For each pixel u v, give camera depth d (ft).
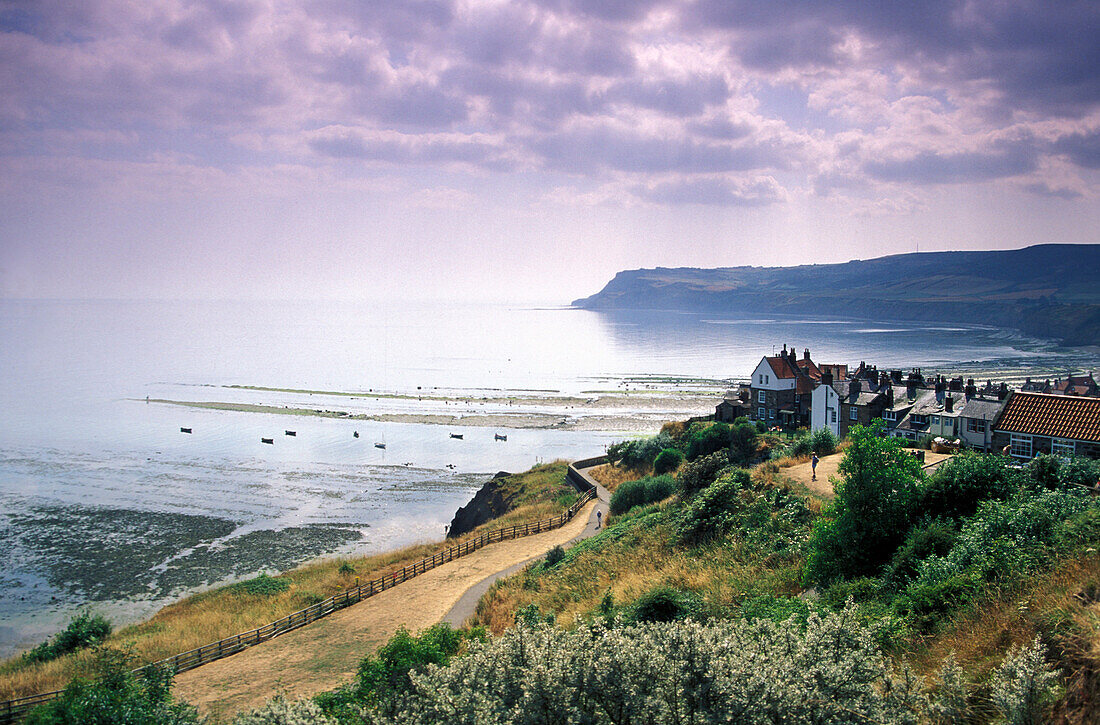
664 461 200.85
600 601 84.33
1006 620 39.24
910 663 40.88
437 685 34.37
